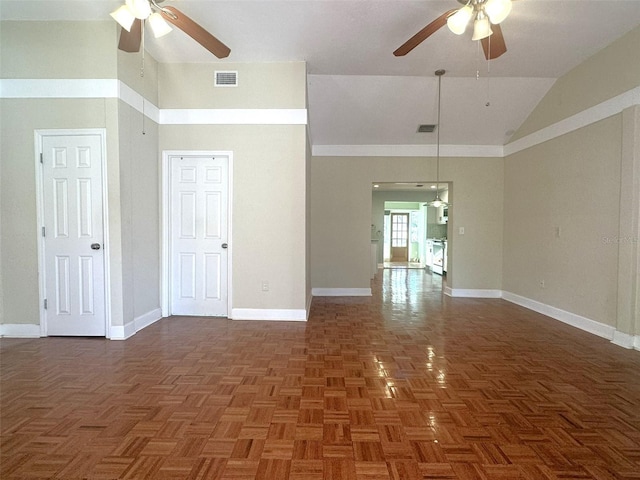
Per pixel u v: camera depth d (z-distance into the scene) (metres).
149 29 3.30
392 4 2.89
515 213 5.27
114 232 3.27
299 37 3.42
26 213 3.31
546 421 1.98
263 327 3.77
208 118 3.97
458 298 5.59
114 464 1.59
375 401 2.19
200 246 4.10
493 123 5.13
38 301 3.34
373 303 5.20
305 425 1.92
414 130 5.35
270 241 4.00
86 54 3.21
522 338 3.50
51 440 1.76
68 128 3.24
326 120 5.13
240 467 1.58
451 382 2.47
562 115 4.23
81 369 2.63
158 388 2.34
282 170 3.97
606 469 1.58
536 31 3.25
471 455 1.68
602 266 3.59
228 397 2.22
